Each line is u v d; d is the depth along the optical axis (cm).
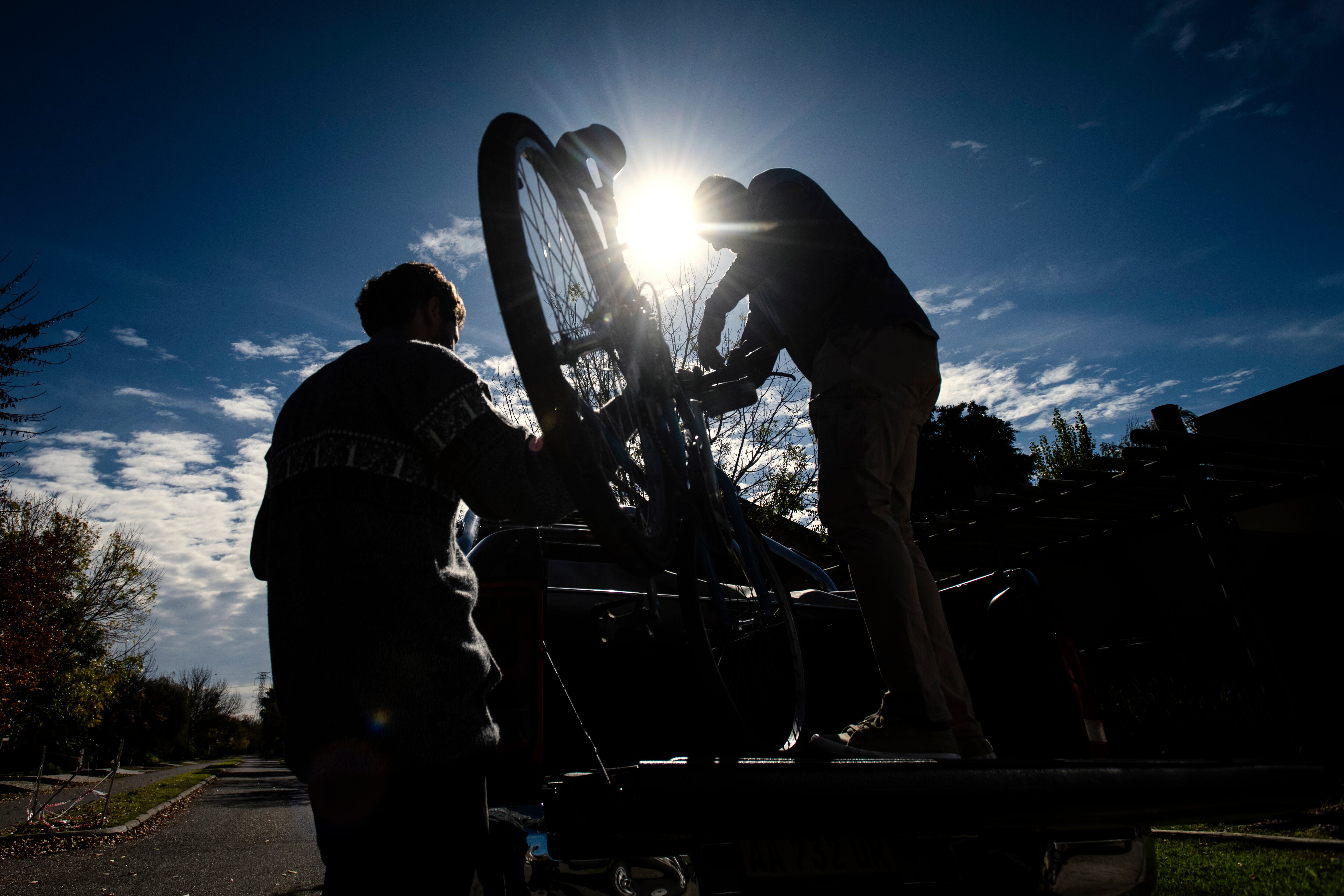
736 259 229
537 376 120
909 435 214
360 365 127
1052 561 1110
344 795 109
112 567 2702
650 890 143
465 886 112
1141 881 191
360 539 114
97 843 849
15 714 2073
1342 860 415
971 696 246
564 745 253
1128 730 831
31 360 1243
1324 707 798
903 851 151
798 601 298
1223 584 682
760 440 1207
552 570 290
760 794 105
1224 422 1320
